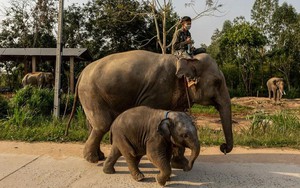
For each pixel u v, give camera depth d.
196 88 5.28
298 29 37.72
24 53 21.08
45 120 9.48
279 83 24.09
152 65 5.32
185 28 5.92
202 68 5.25
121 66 5.32
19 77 29.16
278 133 8.21
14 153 6.41
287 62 37.22
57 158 6.07
